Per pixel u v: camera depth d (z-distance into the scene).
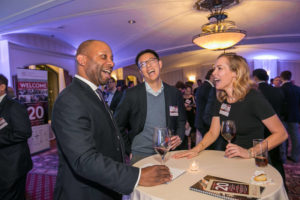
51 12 3.43
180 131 1.95
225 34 4.11
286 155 3.80
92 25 4.68
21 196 1.92
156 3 3.76
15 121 1.82
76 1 3.13
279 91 3.12
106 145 1.05
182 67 12.83
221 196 0.84
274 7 4.17
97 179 0.84
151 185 0.91
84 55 1.08
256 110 1.45
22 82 4.56
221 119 1.61
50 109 7.86
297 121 3.55
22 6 3.08
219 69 1.54
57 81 7.85
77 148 0.85
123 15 4.28
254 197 0.82
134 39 5.82
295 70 11.42
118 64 7.36
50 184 3.04
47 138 5.06
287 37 6.00
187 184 0.97
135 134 1.86
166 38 6.00
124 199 1.90
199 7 4.00
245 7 4.18
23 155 1.90
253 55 10.67
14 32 4.43
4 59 4.57
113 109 4.16
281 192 0.93
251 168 1.16
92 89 1.09
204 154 1.44
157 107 1.85
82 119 0.92
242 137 1.54
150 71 1.78
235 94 1.53
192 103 4.16
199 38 4.31
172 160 1.32
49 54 5.56
